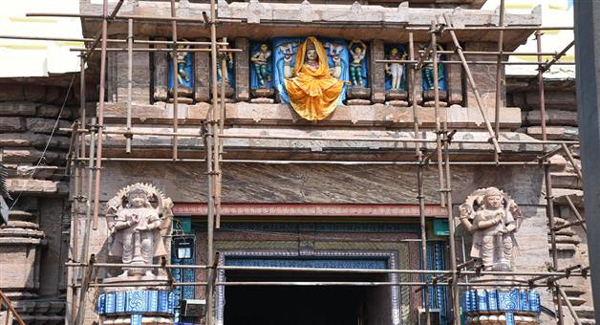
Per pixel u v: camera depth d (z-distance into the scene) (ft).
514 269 73.26
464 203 73.72
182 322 72.28
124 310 66.13
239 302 113.09
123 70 74.38
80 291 66.64
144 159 69.92
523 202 75.31
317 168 74.84
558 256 85.61
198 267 63.31
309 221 76.18
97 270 70.33
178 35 75.00
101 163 71.05
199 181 73.26
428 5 82.53
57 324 79.15
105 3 66.95
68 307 69.56
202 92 74.59
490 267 71.72
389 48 77.61
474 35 76.64
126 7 72.84
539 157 74.49
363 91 75.92
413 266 76.74
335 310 111.45
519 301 70.08
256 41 76.18
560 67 88.58
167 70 74.69
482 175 75.82
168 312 67.46
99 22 72.64
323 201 74.43
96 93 84.07
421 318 74.38
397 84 76.84
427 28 75.46
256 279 86.74
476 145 74.23
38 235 80.53
